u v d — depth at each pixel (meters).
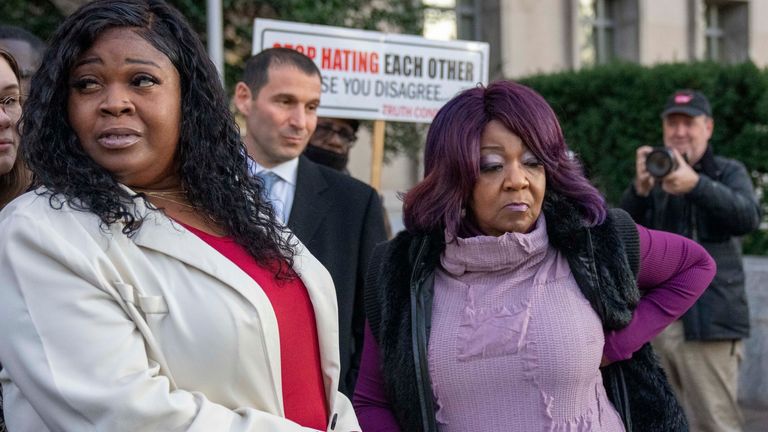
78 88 1.60
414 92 4.78
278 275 1.75
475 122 2.13
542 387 2.06
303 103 3.15
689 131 4.42
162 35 1.66
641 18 14.62
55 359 1.44
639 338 2.19
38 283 1.46
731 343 4.13
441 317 2.15
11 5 6.70
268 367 1.61
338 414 1.87
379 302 2.26
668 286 2.30
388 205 10.90
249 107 3.19
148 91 1.62
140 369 1.48
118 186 1.58
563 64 13.89
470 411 2.10
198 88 1.71
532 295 2.11
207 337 1.54
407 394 2.13
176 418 1.46
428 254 2.20
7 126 2.19
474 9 13.59
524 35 13.55
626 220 2.24
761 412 5.68
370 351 2.33
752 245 8.09
